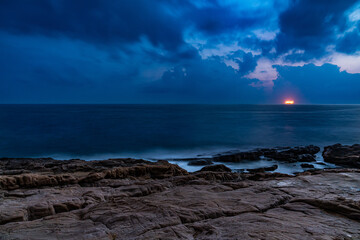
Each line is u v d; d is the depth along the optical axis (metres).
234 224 4.82
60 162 15.45
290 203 6.27
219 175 11.35
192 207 5.93
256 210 5.80
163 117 83.94
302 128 50.09
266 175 11.85
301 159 22.39
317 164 21.19
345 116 88.50
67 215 5.80
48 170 12.47
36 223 5.23
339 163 21.08
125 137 38.78
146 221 5.13
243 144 32.78
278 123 61.34
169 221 5.11
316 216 5.32
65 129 47.97
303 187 7.67
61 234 4.64
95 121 66.12
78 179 9.58
